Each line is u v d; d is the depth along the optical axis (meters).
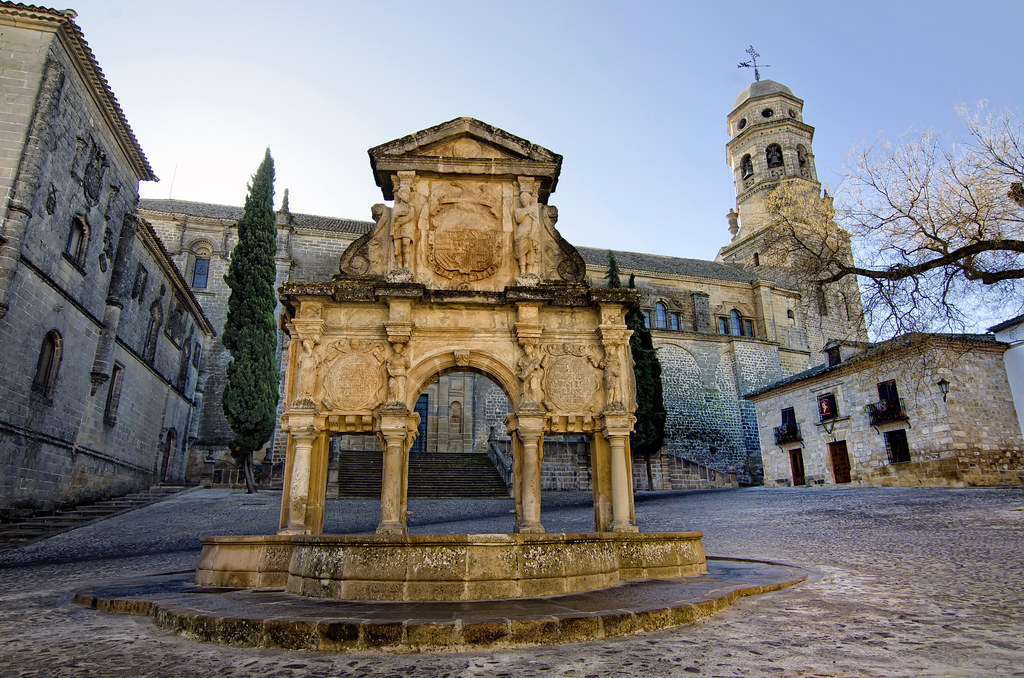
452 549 7.75
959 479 25.19
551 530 18.02
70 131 20.39
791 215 20.94
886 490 24.92
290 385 11.98
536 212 13.00
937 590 8.09
